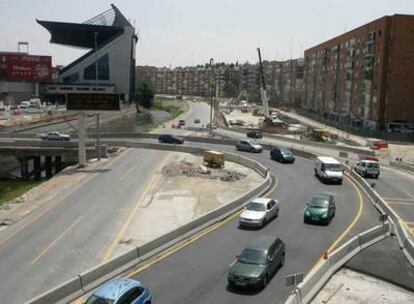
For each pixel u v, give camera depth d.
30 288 26.47
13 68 192.38
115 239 34.75
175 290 24.36
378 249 31.12
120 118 167.62
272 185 53.28
